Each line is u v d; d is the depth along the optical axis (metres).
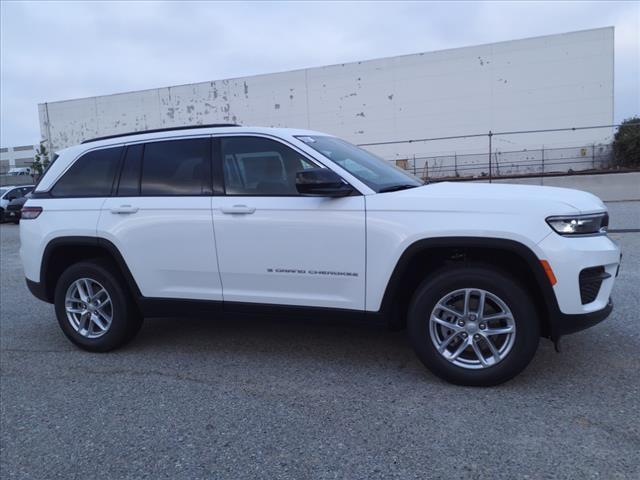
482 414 3.14
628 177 17.12
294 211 3.74
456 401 3.33
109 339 4.50
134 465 2.82
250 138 4.02
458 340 3.54
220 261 3.99
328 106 39.50
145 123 43.38
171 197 4.16
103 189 4.47
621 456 2.64
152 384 3.88
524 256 3.25
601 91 34.56
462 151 37.16
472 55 36.47
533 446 2.77
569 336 4.39
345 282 3.66
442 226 3.37
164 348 4.64
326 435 3.01
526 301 3.30
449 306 3.52
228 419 3.27
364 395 3.49
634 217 12.12
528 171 35.31
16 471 2.83
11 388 3.96
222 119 41.72
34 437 3.18
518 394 3.38
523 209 3.29
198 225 4.02
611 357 3.91
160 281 4.22
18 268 9.61
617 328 4.54
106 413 3.45
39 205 4.68
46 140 46.28
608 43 34.19
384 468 2.65
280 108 40.44
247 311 4.01
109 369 4.22
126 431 3.19
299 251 3.74
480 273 3.37
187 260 4.09
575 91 35.00
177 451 2.93
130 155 4.42
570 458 2.65
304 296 3.79
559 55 35.03
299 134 4.07
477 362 3.49
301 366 4.06
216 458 2.84
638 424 2.94
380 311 3.62
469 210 3.37
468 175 36.66
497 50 36.06
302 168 3.83
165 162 4.27
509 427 2.98
